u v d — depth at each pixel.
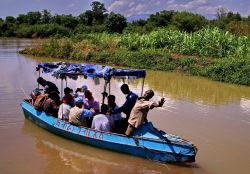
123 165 8.66
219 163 9.04
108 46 33.34
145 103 8.87
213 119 12.92
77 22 83.06
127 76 10.29
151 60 27.33
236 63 22.38
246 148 10.15
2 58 30.58
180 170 8.51
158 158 8.80
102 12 86.88
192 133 11.21
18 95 15.08
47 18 92.88
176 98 16.22
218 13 62.81
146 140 8.84
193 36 29.03
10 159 8.77
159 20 54.28
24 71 22.17
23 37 76.12
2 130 10.79
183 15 50.69
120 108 9.62
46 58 32.69
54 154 9.20
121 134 9.13
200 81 21.58
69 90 10.72
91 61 30.94
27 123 11.54
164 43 30.75
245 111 14.32
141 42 31.95
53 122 10.45
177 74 24.23
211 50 27.23
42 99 11.05
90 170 8.34
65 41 35.19
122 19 55.84
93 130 9.51
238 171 8.60
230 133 11.39
